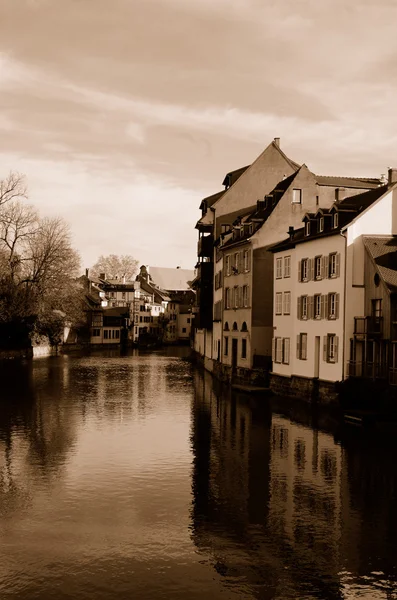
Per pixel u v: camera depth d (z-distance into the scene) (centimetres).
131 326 12650
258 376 4569
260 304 4747
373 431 3012
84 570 1531
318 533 1752
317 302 3844
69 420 3294
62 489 2111
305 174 4794
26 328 7669
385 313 3269
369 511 1917
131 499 2019
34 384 4850
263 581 1485
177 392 4459
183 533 1750
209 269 6338
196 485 2159
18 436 2889
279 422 3247
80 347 10331
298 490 2109
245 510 1925
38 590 1435
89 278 12362
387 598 1414
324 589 1450
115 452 2597
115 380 5250
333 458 2503
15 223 7150
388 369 3206
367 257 3478
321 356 3769
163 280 17775
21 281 7331
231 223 5897
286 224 4756
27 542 1686
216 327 5888
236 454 2573
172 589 1447
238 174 6356
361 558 1602
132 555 1614
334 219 3684
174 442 2784
